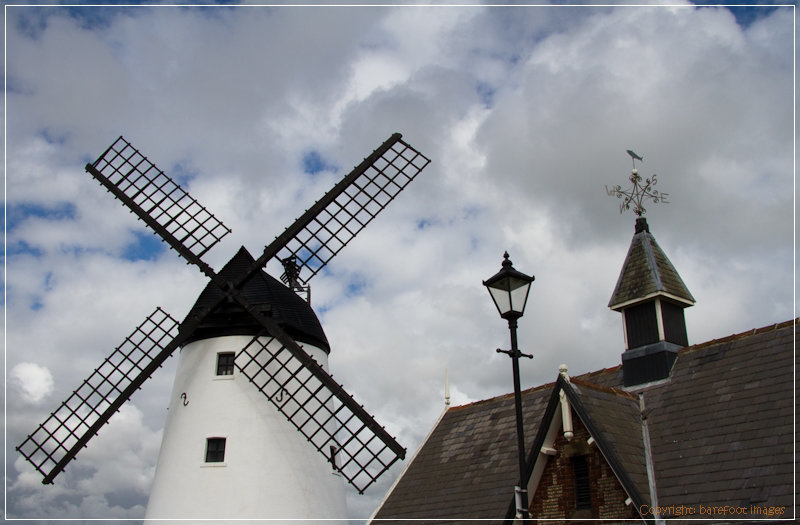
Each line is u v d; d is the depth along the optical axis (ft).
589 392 68.08
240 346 102.78
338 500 105.29
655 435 67.82
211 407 100.68
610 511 62.95
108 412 101.14
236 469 97.55
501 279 53.21
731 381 68.23
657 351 76.13
